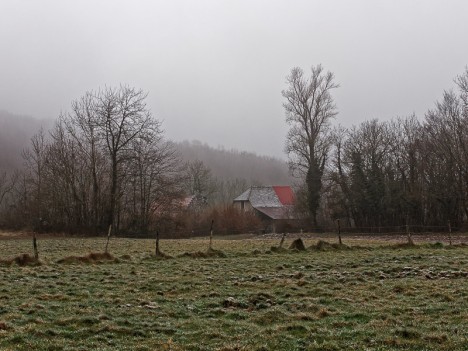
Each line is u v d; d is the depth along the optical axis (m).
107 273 20.89
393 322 12.18
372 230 67.38
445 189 62.84
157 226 68.19
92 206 65.88
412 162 67.56
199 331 11.59
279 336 11.09
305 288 17.17
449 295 15.19
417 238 48.03
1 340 10.58
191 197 97.56
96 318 12.49
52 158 66.62
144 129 67.69
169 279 19.20
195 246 37.91
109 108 66.31
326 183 73.00
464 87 70.62
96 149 66.50
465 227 60.91
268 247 34.56
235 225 73.62
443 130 62.69
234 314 13.43
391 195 68.00
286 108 72.31
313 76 71.00
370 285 17.44
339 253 28.78
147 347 10.30
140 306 14.30
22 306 13.87
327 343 10.37
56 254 31.27
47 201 65.00
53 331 11.34
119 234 66.31
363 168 71.19
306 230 71.75
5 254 31.80
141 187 69.19
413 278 19.05
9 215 69.00
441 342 10.38
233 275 20.39
